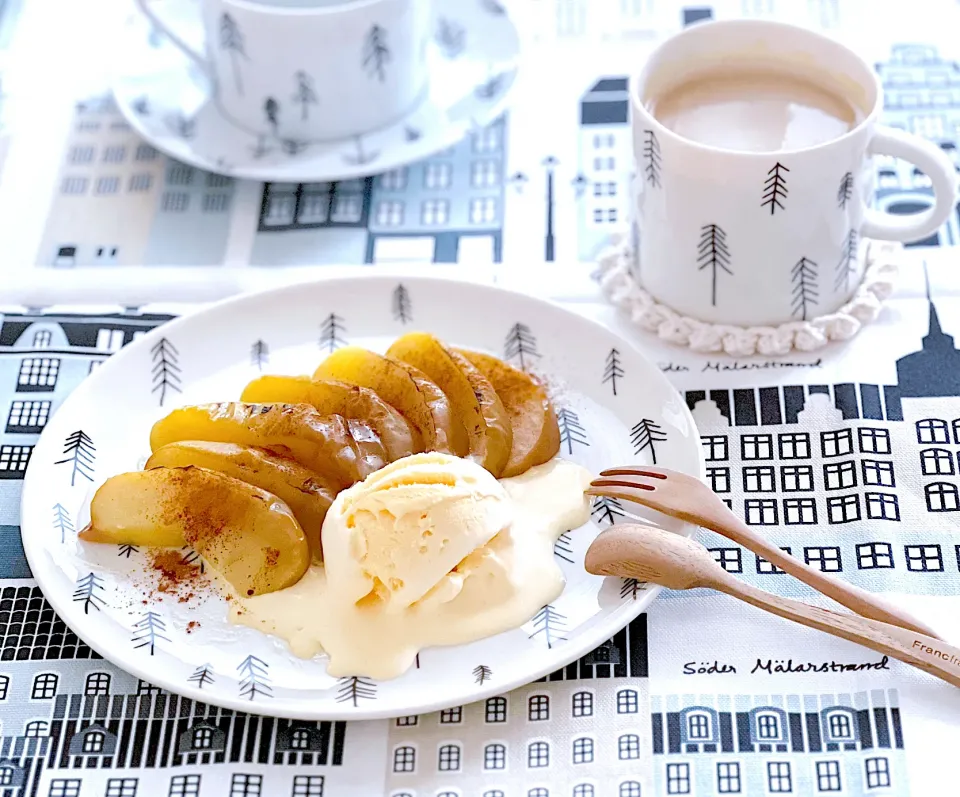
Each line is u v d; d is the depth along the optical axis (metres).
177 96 0.70
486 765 0.50
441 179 0.69
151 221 0.67
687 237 0.59
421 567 0.51
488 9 0.73
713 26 0.61
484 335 0.61
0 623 0.54
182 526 0.53
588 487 0.55
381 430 0.55
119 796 0.50
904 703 0.50
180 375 0.60
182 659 0.51
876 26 0.74
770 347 0.60
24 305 0.64
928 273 0.63
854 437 0.57
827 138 0.59
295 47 0.65
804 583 0.53
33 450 0.58
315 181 0.69
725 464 0.57
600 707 0.51
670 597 0.53
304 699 0.50
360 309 0.61
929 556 0.54
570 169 0.69
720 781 0.50
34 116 0.72
